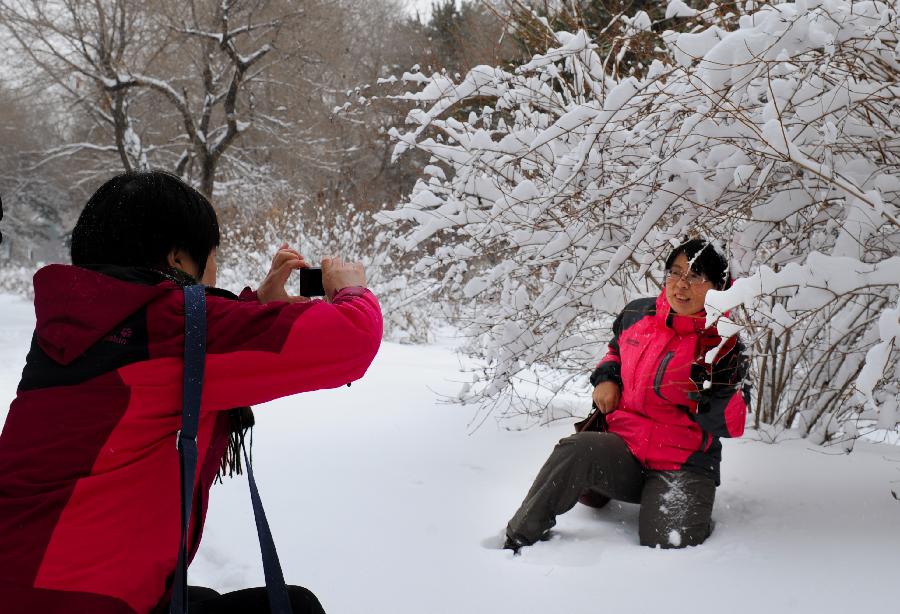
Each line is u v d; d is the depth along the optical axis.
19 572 1.19
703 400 2.88
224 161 22.36
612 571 2.62
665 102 3.26
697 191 3.34
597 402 3.25
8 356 8.05
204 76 18.11
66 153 21.08
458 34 6.10
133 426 1.28
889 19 2.81
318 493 3.51
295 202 13.49
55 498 1.22
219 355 1.33
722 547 2.79
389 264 10.87
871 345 3.44
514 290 4.51
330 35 19.77
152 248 1.43
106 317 1.30
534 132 4.25
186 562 1.37
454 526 3.12
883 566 2.52
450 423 4.82
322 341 1.36
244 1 18.19
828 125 2.85
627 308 3.37
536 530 2.90
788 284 2.63
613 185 3.84
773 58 2.87
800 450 3.91
